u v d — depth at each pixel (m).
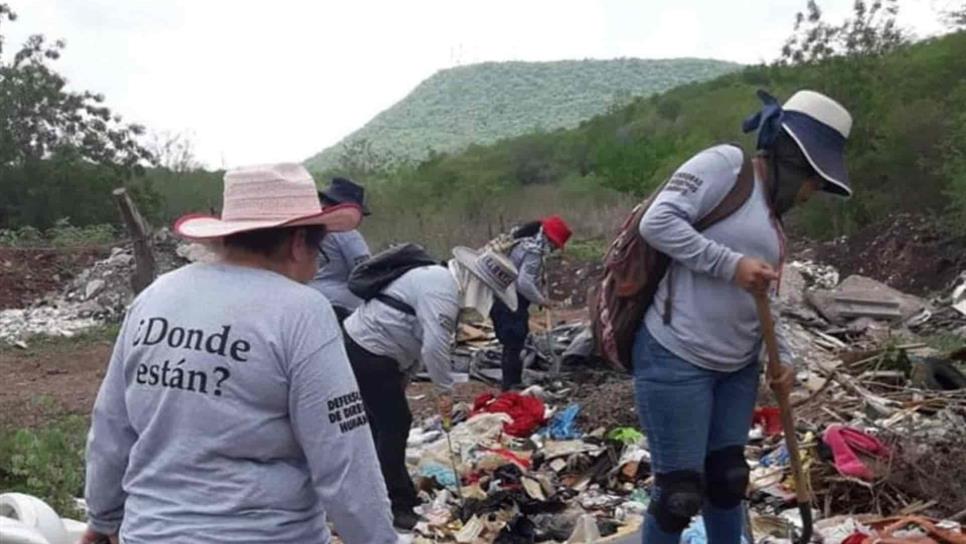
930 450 7.05
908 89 24.27
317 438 3.10
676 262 4.65
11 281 21.41
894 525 6.09
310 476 3.20
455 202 32.78
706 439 4.73
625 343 4.76
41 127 28.39
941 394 9.34
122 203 16.91
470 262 7.65
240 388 3.09
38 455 7.81
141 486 3.20
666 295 4.65
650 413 4.72
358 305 7.53
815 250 22.69
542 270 10.69
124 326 3.34
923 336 14.32
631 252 4.71
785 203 4.73
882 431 7.44
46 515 4.29
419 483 7.64
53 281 21.72
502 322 10.73
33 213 28.25
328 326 3.17
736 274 4.46
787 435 4.91
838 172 4.61
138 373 3.21
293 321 3.13
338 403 3.12
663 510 4.70
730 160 4.64
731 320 4.62
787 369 4.73
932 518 6.57
